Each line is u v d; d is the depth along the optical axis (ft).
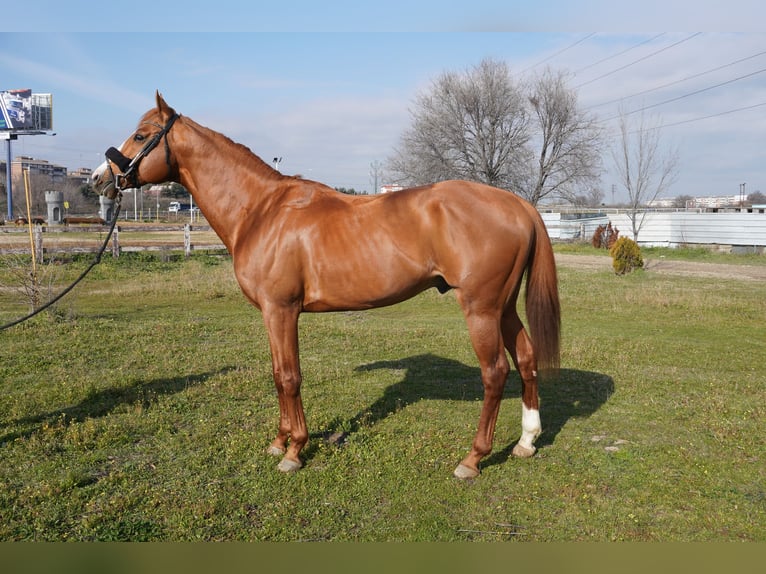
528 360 12.93
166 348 23.54
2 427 14.88
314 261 12.12
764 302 36.86
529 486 11.82
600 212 136.05
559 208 151.53
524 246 11.76
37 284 30.04
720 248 86.43
